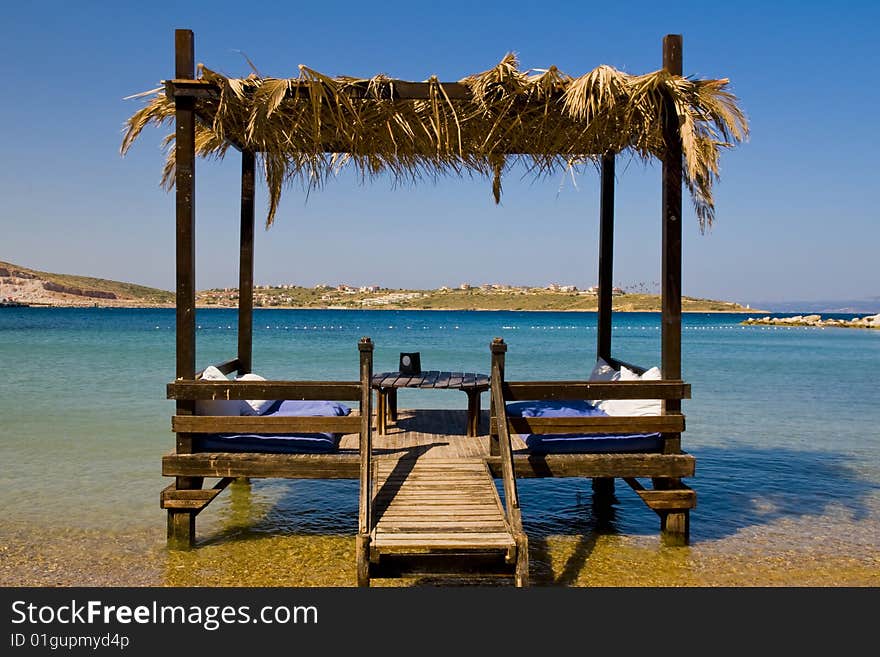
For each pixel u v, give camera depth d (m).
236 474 6.80
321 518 8.24
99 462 10.62
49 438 12.41
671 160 6.73
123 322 77.38
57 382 20.56
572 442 7.07
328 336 54.34
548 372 26.22
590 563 6.82
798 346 43.66
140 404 16.34
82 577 6.37
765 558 6.92
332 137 7.42
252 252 9.36
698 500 8.95
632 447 7.11
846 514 8.34
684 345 45.28
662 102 6.55
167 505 6.92
